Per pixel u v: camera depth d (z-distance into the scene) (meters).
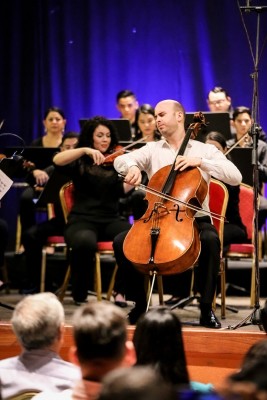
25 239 8.42
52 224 8.41
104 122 7.55
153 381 2.06
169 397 2.03
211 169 6.32
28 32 11.30
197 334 5.62
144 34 11.21
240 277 8.80
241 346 5.54
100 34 11.30
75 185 7.63
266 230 9.23
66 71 11.34
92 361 3.12
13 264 9.25
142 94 11.27
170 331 3.53
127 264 6.34
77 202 7.63
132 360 3.43
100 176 7.56
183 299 7.73
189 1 11.02
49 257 8.93
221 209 7.16
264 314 4.08
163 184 6.31
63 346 5.66
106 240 7.56
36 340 3.69
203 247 6.25
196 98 11.10
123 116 10.52
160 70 11.20
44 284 8.41
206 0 10.96
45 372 3.72
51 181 7.68
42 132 11.38
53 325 3.68
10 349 5.74
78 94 11.38
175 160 6.38
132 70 11.27
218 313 7.30
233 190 7.65
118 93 10.58
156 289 8.67
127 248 6.04
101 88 11.34
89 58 11.33
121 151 7.48
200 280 6.29
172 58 11.15
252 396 2.15
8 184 6.18
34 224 9.25
